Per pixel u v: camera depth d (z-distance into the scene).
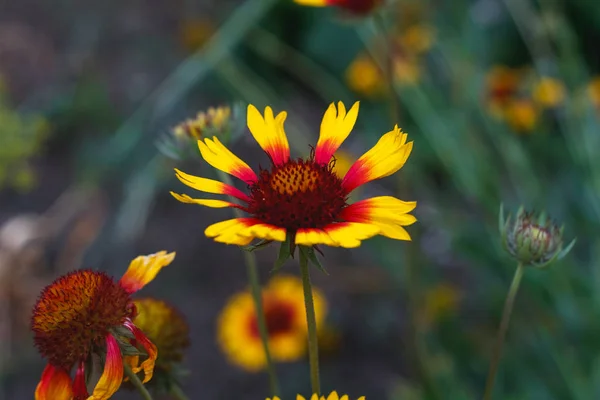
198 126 0.41
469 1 0.96
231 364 0.77
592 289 0.63
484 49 0.88
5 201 0.91
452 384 0.59
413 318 0.58
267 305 0.66
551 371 0.60
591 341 0.59
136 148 0.88
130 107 1.05
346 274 0.80
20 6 1.26
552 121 0.85
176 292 0.83
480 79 0.75
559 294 0.61
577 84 0.70
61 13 1.23
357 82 0.81
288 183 0.34
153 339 0.38
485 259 0.67
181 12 1.19
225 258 0.88
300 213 0.34
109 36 1.19
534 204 0.65
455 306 0.70
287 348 0.64
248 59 1.01
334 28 1.05
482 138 0.80
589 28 0.93
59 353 0.34
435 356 0.62
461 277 0.81
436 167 0.83
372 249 0.71
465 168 0.66
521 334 0.65
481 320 0.70
